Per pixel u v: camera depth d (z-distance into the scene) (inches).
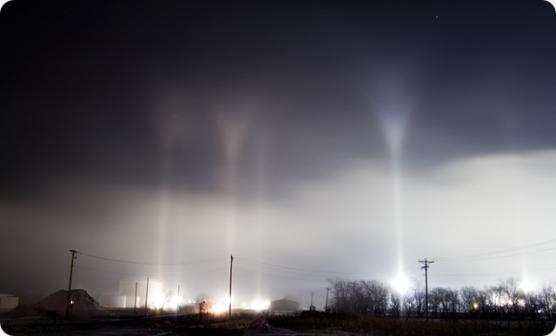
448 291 4101.9
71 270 2824.8
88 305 4001.0
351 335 1653.5
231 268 3270.2
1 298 3506.4
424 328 1700.3
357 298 4266.7
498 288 3617.1
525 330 1588.3
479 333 1560.0
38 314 3253.0
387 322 2001.7
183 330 1875.0
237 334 1734.7
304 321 2276.1
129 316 3368.6
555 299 3339.1
